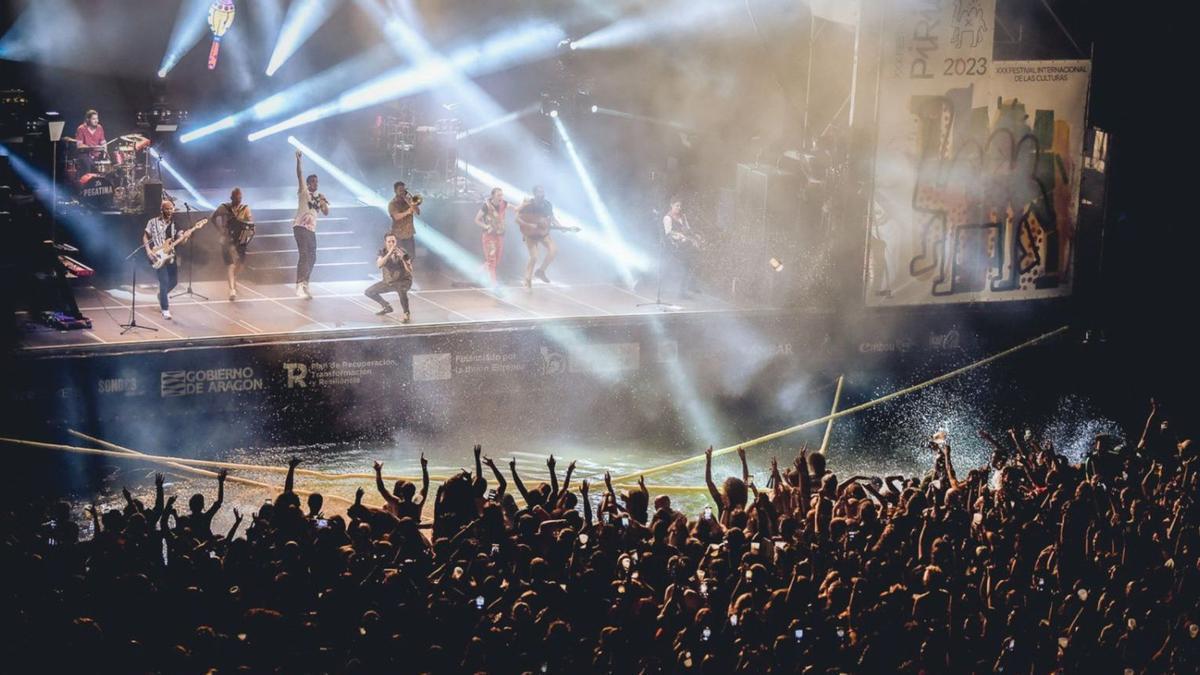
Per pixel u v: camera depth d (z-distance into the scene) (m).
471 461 20.80
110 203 24.78
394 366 22.17
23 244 20.80
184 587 11.02
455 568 11.56
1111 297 28.36
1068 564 12.20
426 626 10.48
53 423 19.88
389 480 19.62
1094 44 25.52
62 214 23.98
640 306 24.67
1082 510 13.06
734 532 12.17
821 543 12.31
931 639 10.43
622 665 10.27
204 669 10.00
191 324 21.97
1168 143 28.75
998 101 24.86
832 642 10.38
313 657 10.18
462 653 10.47
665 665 10.30
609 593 11.19
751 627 10.56
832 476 14.07
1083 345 26.48
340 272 26.62
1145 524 12.98
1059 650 10.70
